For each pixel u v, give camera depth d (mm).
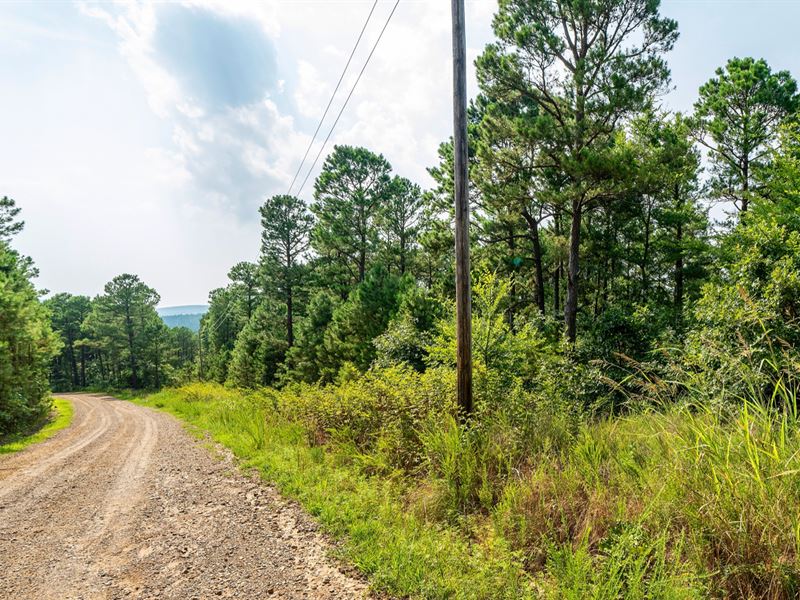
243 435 11836
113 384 73250
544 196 14805
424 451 6555
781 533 2859
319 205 35625
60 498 7102
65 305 86438
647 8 14547
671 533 3422
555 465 4910
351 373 16672
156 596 3777
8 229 34656
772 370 4902
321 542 4699
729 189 21438
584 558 3410
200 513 5977
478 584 3463
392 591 3625
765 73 19688
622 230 23000
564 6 15023
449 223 21891
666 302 21484
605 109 14031
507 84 16094
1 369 19109
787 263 6941
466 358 6488
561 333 15570
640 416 5492
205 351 73562
